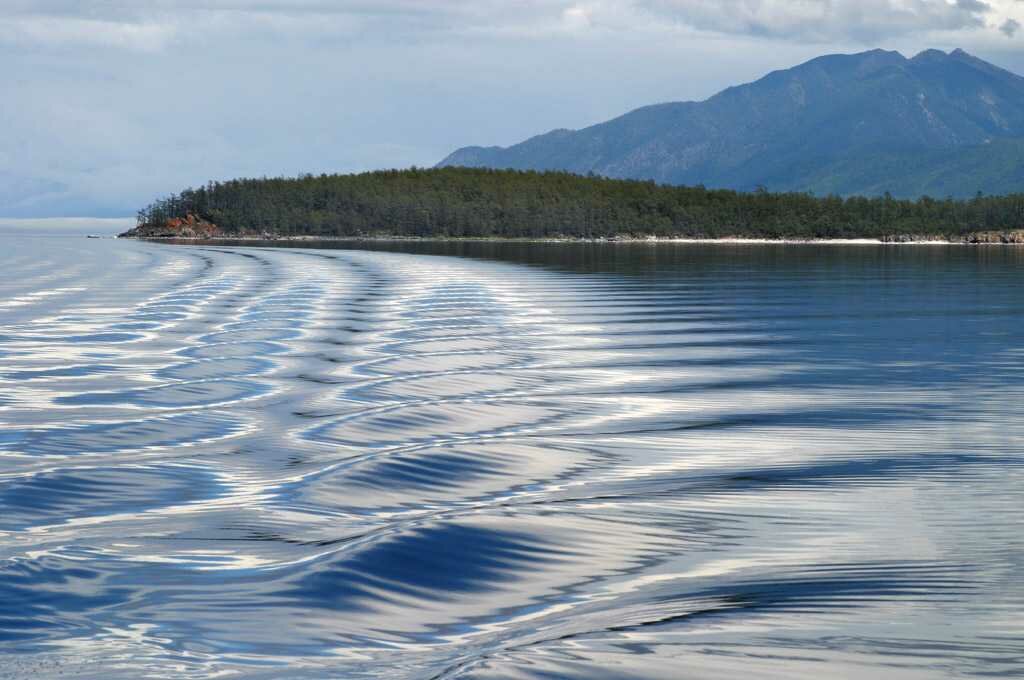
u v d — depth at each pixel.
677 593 12.15
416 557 13.14
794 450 20.08
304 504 15.89
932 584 12.35
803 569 12.95
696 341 39.22
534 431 21.97
